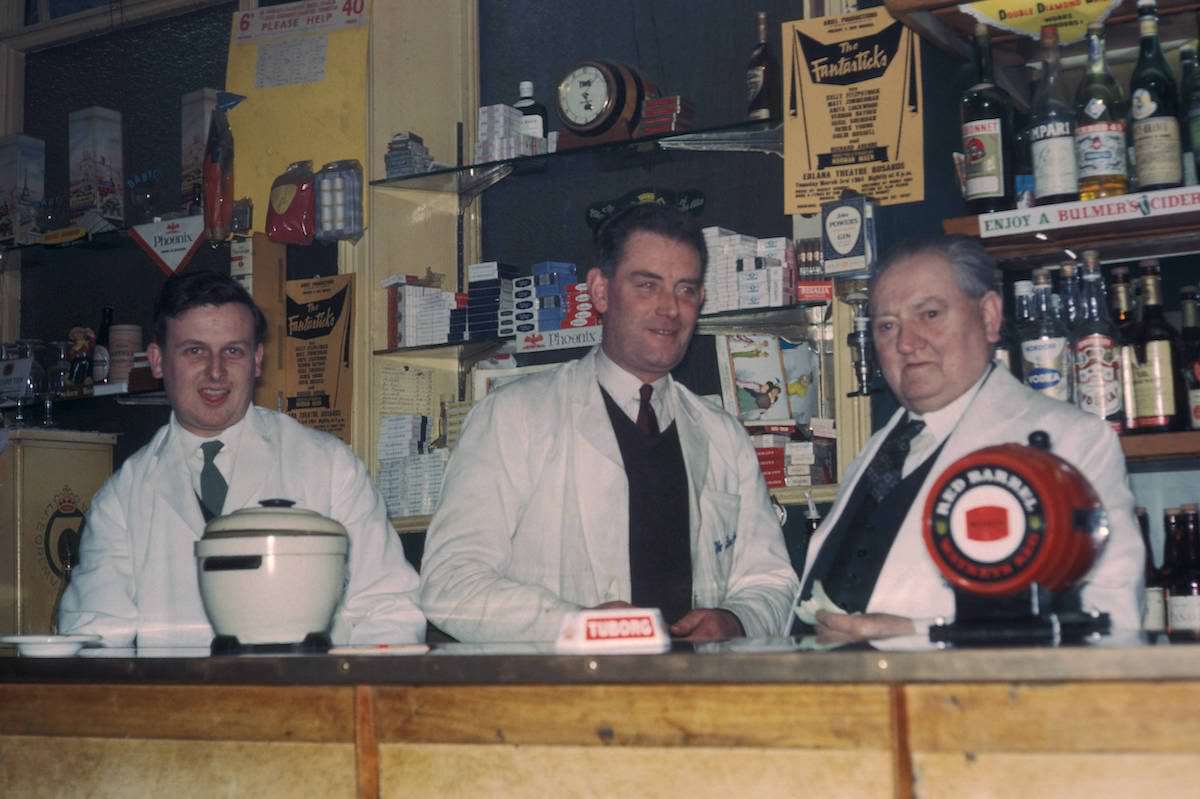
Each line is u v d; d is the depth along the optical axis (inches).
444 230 157.2
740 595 102.7
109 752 65.2
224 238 154.1
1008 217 101.3
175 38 177.9
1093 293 104.1
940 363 87.2
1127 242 107.4
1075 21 107.9
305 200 149.9
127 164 179.6
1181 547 105.9
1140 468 110.7
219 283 114.9
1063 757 47.6
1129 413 102.1
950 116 123.0
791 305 126.6
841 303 118.6
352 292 149.6
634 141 137.0
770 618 98.8
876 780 50.5
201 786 63.0
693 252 108.4
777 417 130.0
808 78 120.6
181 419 115.6
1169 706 45.9
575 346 139.4
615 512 105.8
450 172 147.6
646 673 54.0
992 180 105.4
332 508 114.0
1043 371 101.8
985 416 85.9
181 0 175.0
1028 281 111.0
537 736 56.3
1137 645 47.5
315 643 72.6
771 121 130.0
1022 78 120.6
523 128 149.5
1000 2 105.5
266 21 156.1
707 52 146.6
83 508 163.5
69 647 73.0
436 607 97.0
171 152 176.9
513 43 159.8
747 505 111.0
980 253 88.8
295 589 71.2
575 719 55.6
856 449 117.2
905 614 83.0
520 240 156.2
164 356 115.0
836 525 91.5
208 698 63.2
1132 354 102.4
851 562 87.8
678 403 112.5
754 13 143.9
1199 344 103.8
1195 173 103.0
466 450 107.3
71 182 175.2
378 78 151.2
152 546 110.3
